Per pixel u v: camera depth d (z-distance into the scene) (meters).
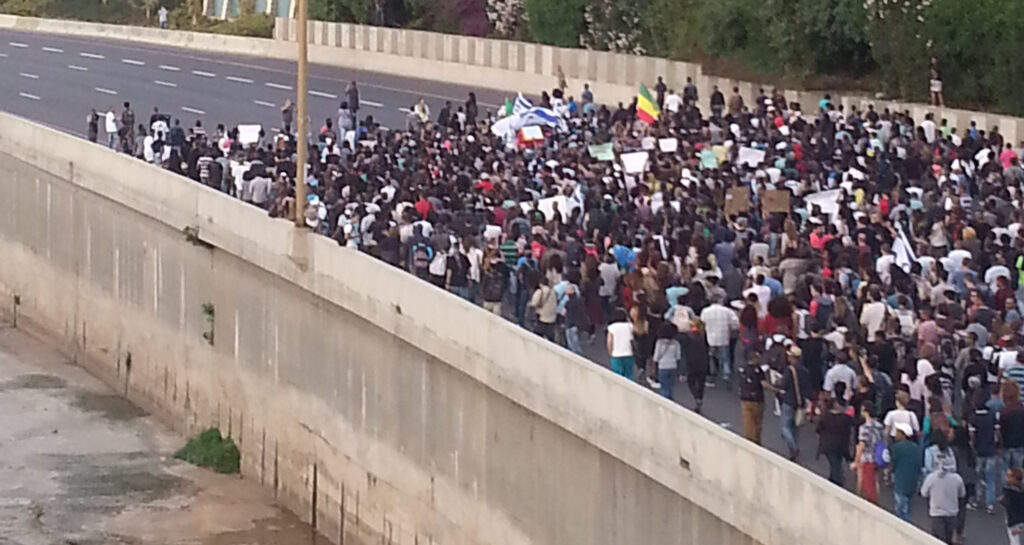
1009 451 28.38
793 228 39.16
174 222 48.38
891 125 56.81
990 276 37.19
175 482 44.34
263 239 42.53
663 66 83.44
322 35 105.75
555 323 37.72
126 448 47.50
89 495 43.34
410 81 94.19
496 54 92.00
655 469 27.36
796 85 81.06
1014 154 52.25
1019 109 72.88
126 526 41.06
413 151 53.53
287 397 42.50
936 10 74.88
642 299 34.50
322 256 39.56
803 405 30.86
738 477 25.33
